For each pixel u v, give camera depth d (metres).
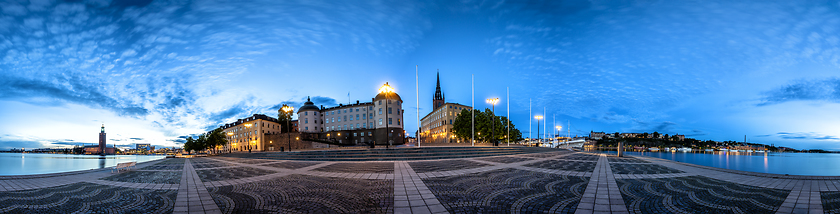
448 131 96.56
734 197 8.46
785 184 10.50
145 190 9.88
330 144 68.31
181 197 8.74
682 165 18.00
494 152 32.19
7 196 8.95
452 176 12.93
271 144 78.81
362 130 75.56
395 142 70.62
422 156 25.33
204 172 15.31
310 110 81.19
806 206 7.46
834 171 42.62
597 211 7.04
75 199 8.54
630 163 19.41
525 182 11.16
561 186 10.27
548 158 24.67
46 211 7.25
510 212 6.95
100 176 13.67
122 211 7.23
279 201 8.15
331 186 10.48
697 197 8.48
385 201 8.09
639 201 8.02
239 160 27.03
